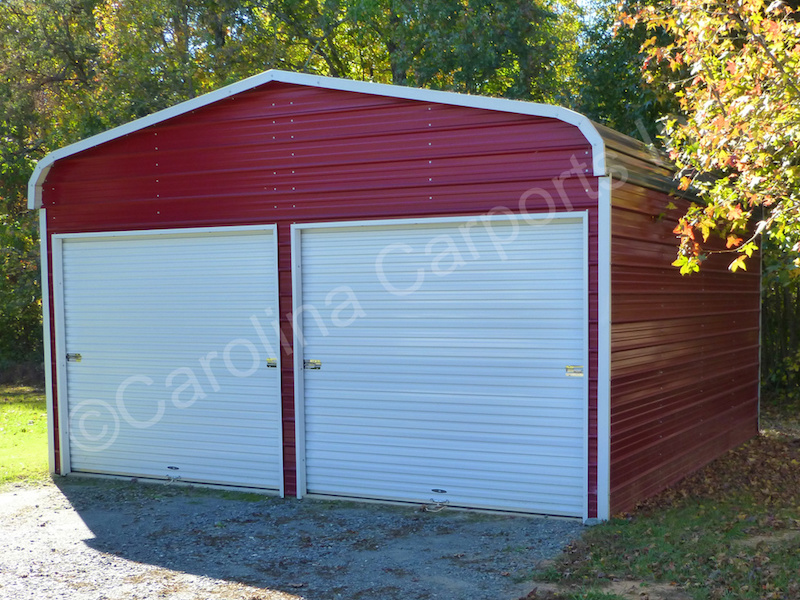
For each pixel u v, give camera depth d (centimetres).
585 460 631
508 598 477
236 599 491
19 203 2147
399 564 546
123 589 514
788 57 668
